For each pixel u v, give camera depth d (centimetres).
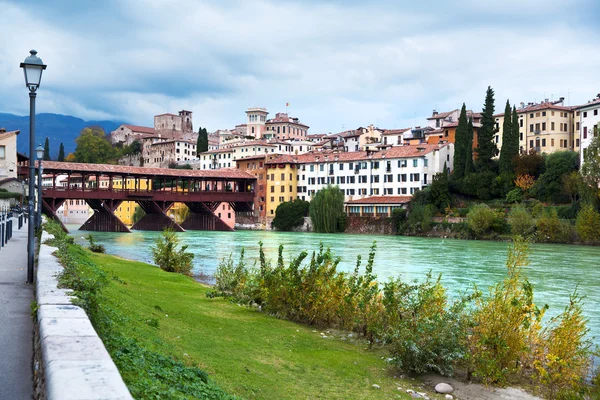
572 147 10650
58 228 2984
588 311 2491
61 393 385
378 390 1152
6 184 6359
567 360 1269
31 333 836
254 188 12456
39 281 910
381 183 10812
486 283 3334
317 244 6931
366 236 9081
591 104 8488
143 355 800
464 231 8362
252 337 1448
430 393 1187
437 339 1303
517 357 1329
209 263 4478
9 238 2717
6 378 643
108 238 7344
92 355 480
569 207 7850
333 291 1789
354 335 1680
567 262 4762
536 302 2722
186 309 1677
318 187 11925
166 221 10238
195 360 1037
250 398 925
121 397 383
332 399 1040
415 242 7412
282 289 1838
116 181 14975
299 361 1290
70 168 9156
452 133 11500
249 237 8506
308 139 19150
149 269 2981
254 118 19362
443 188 9344
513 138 9375
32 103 1359
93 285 980
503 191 9262
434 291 1573
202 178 11094
